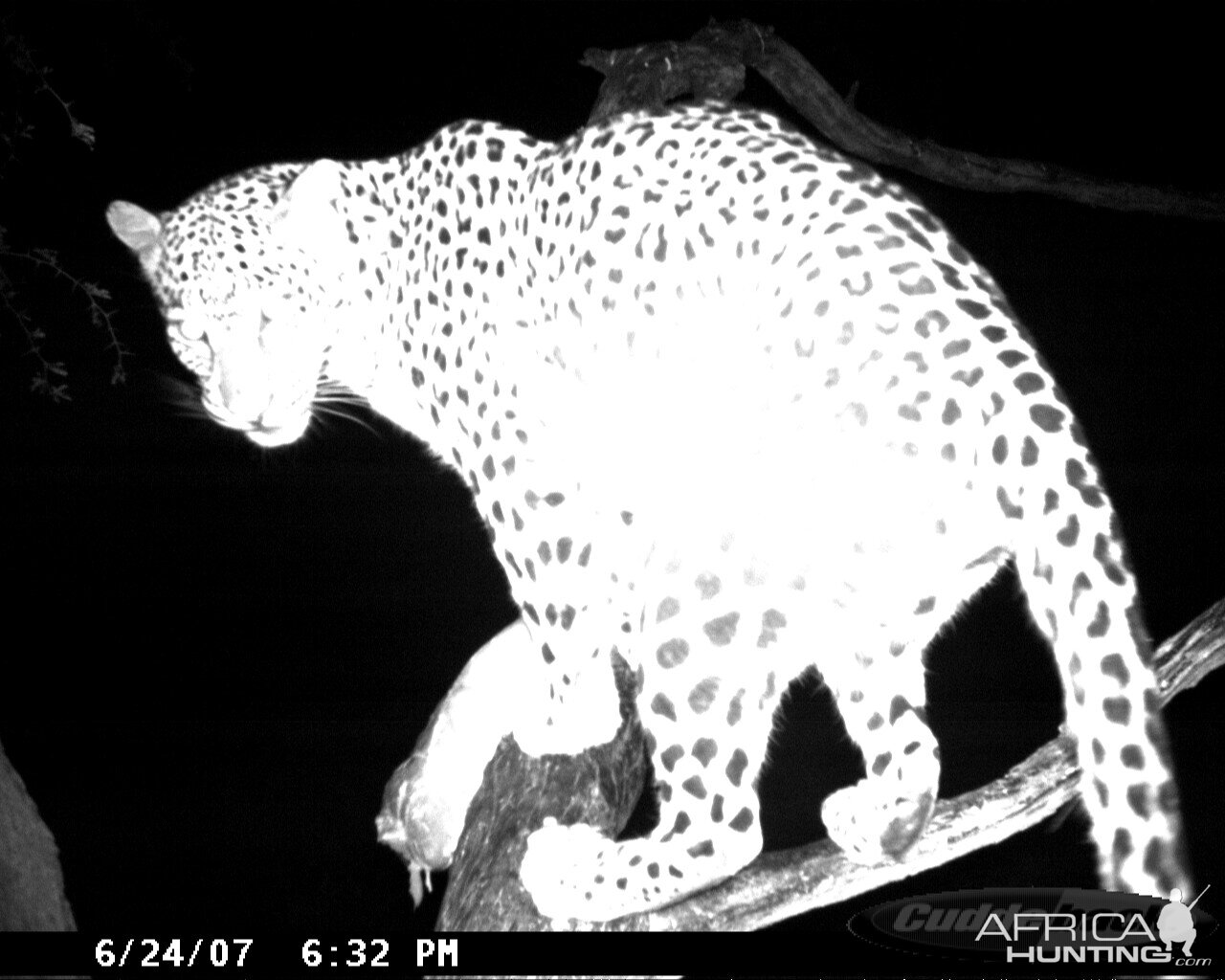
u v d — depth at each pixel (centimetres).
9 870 178
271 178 233
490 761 222
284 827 317
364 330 230
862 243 194
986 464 186
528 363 220
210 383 227
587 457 219
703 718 195
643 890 196
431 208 226
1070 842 271
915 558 190
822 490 190
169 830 318
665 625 196
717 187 204
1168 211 299
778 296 196
